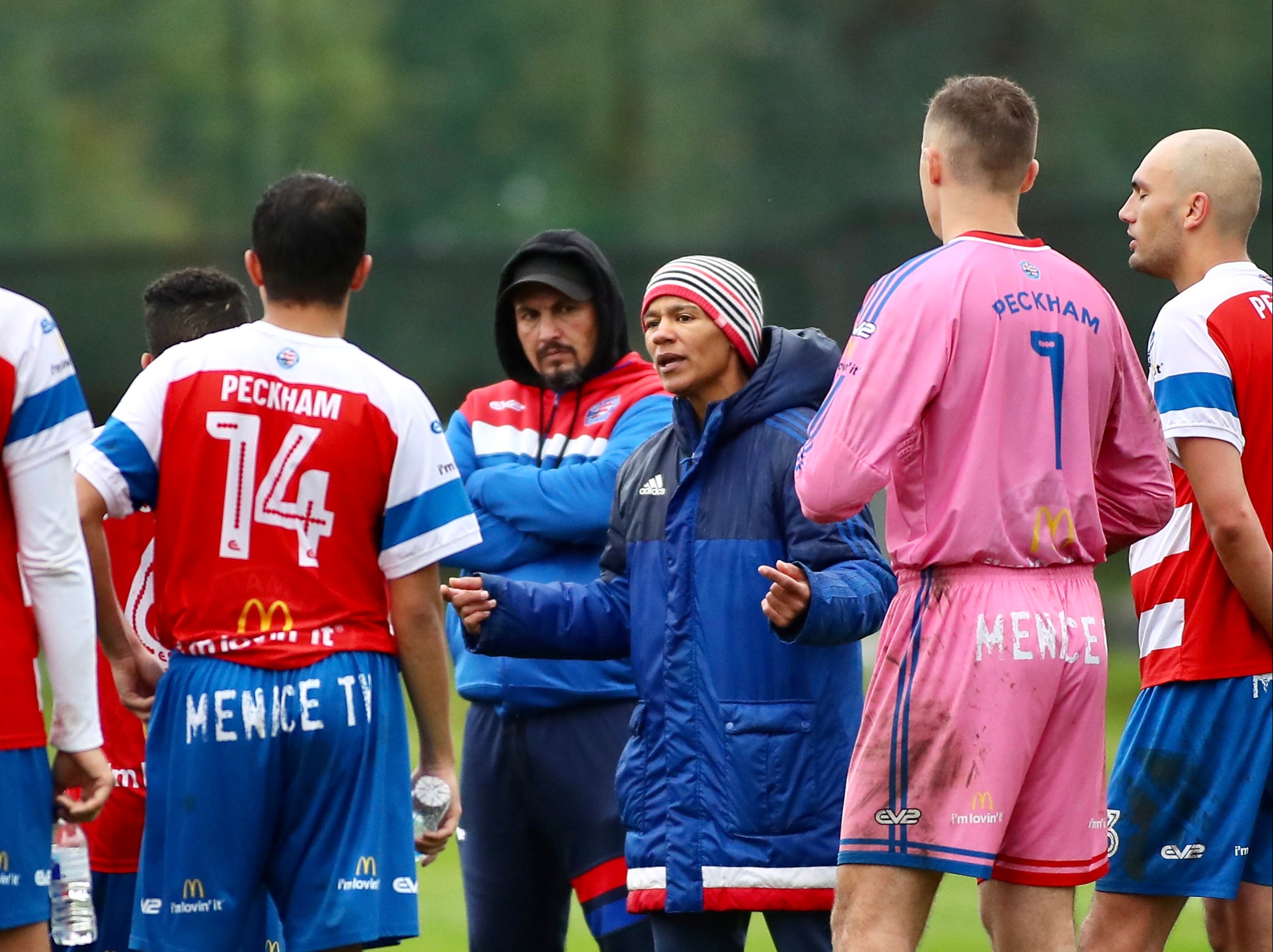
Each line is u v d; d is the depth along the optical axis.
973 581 13.16
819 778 14.49
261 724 13.08
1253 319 15.22
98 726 12.77
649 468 15.40
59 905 14.37
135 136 103.12
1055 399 13.30
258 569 13.22
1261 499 15.22
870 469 12.99
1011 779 13.04
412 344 67.56
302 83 104.81
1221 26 100.62
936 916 25.23
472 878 17.73
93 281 65.25
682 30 109.25
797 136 103.88
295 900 13.23
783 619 13.52
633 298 66.19
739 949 15.05
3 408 12.35
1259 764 15.12
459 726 40.44
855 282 64.75
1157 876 15.31
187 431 13.27
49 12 103.38
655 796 14.65
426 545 13.55
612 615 15.50
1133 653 61.62
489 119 108.62
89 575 12.72
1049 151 97.75
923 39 104.50
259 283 13.72
